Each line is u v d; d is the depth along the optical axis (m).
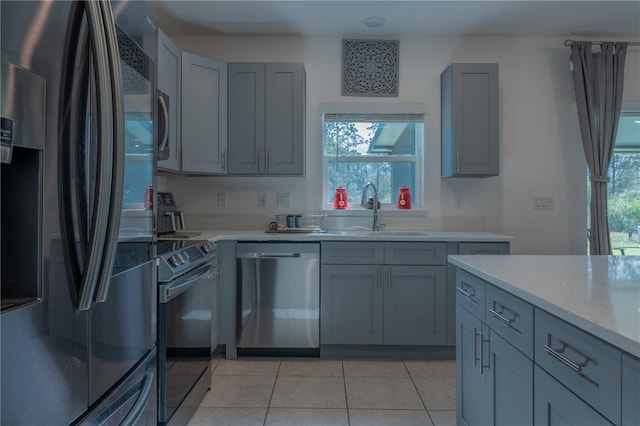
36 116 0.74
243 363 2.61
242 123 2.94
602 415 0.79
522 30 3.13
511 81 3.26
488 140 2.95
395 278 2.64
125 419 1.06
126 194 1.11
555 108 3.25
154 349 1.37
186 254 1.84
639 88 3.21
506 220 3.25
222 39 3.25
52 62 0.78
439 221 3.23
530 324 1.08
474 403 1.49
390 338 2.65
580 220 3.24
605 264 1.52
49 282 0.79
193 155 2.78
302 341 2.66
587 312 0.86
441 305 2.64
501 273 1.33
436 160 3.25
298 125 2.94
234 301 2.67
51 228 0.79
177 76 2.66
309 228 3.07
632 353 0.69
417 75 3.26
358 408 2.02
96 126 0.89
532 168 3.26
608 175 3.13
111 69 0.88
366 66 3.25
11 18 0.68
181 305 1.79
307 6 2.77
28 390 0.74
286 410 2.00
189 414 1.89
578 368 0.86
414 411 1.99
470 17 2.93
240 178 3.26
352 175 3.36
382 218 3.24
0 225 0.74
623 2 2.70
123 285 1.11
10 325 0.70
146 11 1.26
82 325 0.90
